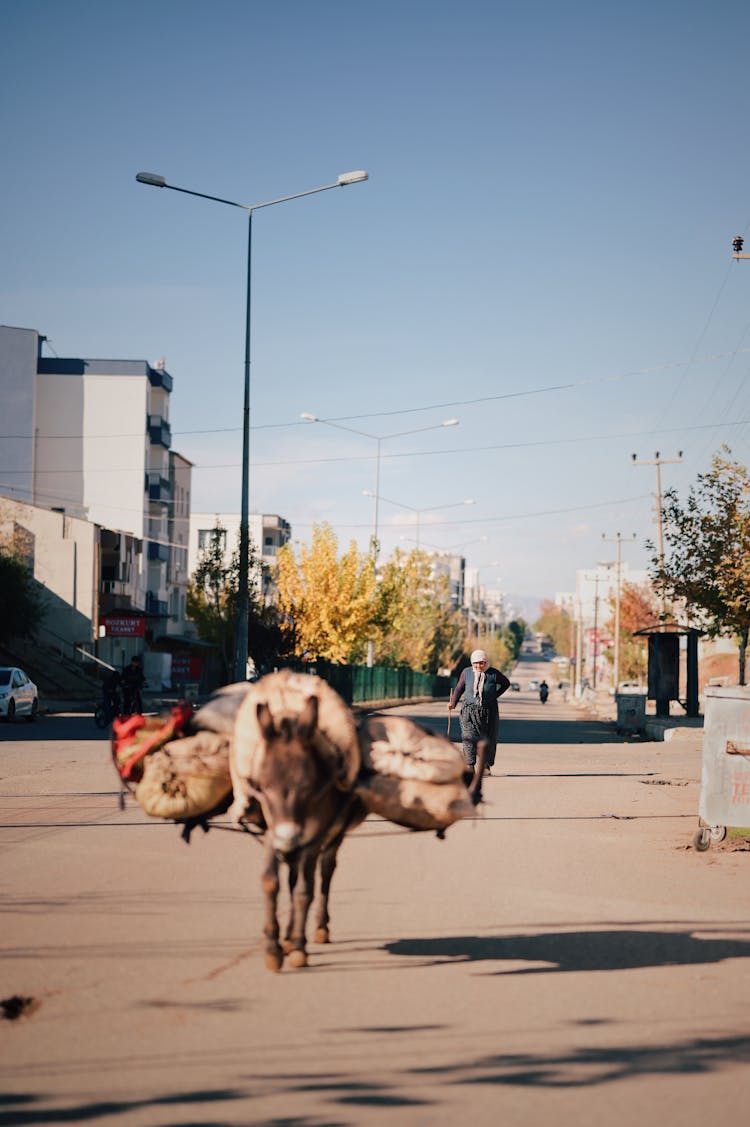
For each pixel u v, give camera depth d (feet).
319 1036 20.20
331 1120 16.34
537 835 46.57
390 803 25.75
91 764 74.79
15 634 184.34
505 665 614.75
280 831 22.52
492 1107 16.94
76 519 209.77
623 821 51.60
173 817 26.40
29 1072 18.29
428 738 26.53
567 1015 21.66
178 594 344.69
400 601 215.31
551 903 32.50
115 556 253.03
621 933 28.84
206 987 23.31
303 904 24.89
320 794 23.47
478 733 53.78
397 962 25.61
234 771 24.80
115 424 288.92
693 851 42.73
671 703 221.46
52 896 32.55
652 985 23.94
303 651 201.98
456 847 43.01
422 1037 20.21
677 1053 19.53
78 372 289.12
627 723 135.23
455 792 25.90
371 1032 20.48
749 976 24.76
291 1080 17.99
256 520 423.64
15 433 274.77
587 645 474.08
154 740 26.45
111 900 32.04
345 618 203.41
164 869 37.06
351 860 39.73
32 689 125.80
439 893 33.73
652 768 82.89
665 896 33.91
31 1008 21.77
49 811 51.44
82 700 177.58
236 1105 16.88
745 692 41.47
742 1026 21.09
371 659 220.02
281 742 23.15
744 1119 16.62
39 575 207.51
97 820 48.55
